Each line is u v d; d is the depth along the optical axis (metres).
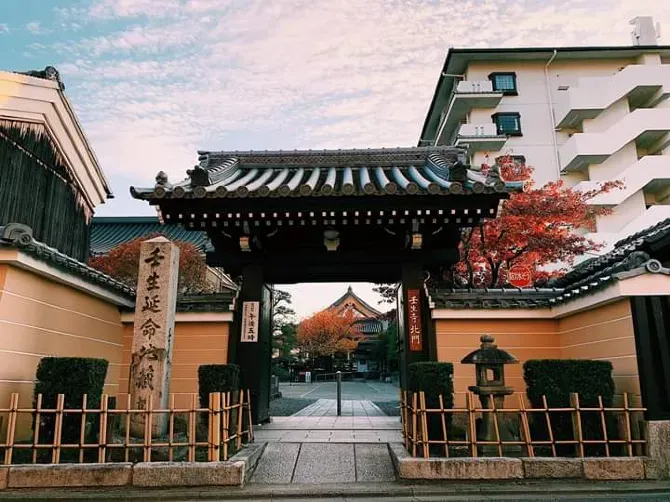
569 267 16.34
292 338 33.00
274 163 10.54
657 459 5.27
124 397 8.59
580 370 5.84
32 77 8.96
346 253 8.61
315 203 7.64
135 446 5.21
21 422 5.96
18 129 8.79
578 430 5.39
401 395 6.53
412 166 10.38
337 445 6.56
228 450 5.71
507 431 5.91
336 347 41.06
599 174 24.12
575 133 24.45
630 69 24.27
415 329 8.24
